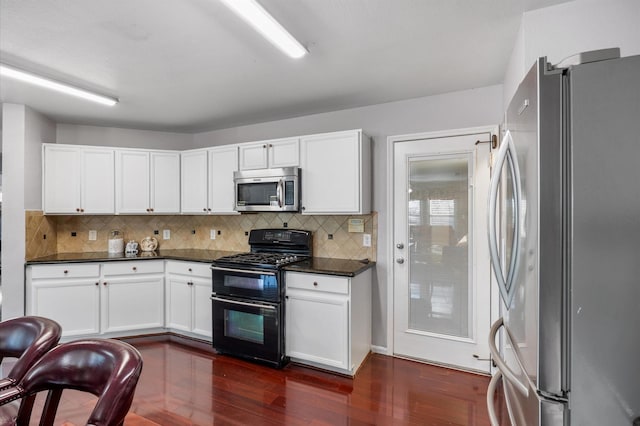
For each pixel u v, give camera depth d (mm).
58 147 3246
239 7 1468
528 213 930
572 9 1533
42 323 1363
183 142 4031
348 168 2762
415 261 2803
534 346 871
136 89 2641
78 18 1666
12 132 2947
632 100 767
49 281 3033
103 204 3389
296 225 3318
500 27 1777
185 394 2242
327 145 2850
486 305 2541
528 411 941
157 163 3578
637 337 767
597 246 790
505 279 1308
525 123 948
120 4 1554
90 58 2111
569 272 812
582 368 803
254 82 2512
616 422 783
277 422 1945
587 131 793
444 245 2697
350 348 2443
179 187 3652
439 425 1926
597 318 792
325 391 2287
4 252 2932
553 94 825
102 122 3553
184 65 2223
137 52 2035
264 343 2660
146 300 3309
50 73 2326
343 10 1632
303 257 3111
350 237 3051
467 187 2621
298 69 2297
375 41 1927
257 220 3580
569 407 814
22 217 2994
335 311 2488
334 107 3078
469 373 2564
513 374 1042
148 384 2375
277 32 1676
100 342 1118
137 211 3504
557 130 821
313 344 2570
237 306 2770
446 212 2693
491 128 2537
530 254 909
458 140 2654
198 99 2875
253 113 3266
